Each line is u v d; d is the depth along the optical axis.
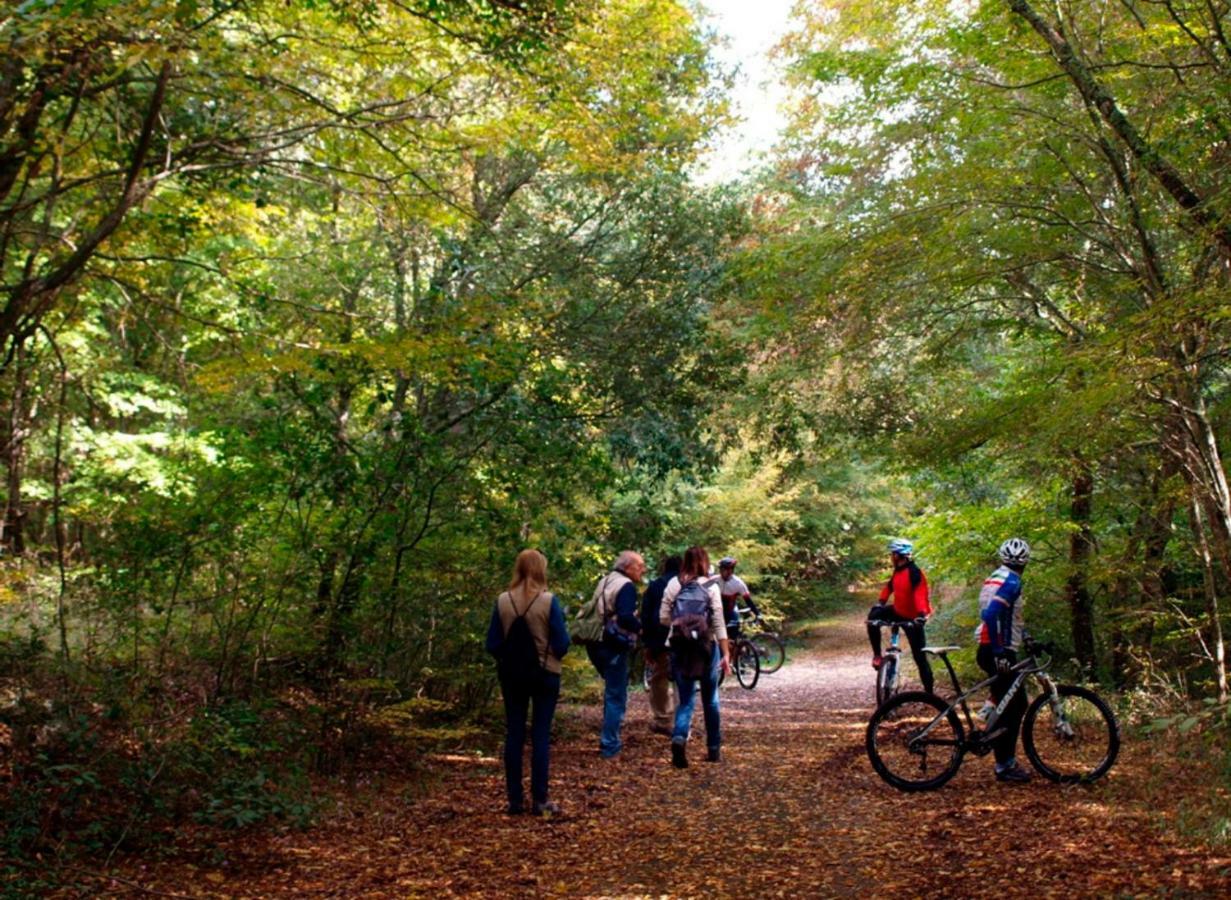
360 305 11.92
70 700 6.46
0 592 7.54
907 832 6.00
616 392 12.63
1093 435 8.72
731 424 14.87
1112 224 9.20
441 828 6.54
